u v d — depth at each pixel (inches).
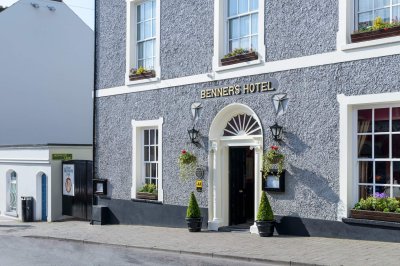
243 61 499.5
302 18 454.0
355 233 412.8
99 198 673.0
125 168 636.1
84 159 793.6
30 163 802.8
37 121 1030.4
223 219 526.6
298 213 453.1
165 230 552.4
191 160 542.9
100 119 674.2
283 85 466.9
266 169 469.4
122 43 645.3
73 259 418.6
